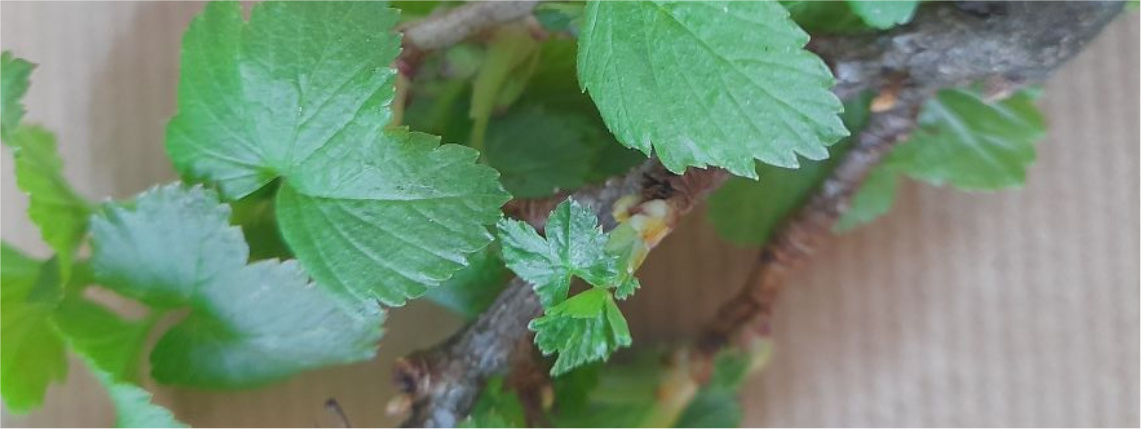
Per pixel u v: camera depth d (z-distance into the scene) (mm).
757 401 277
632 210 229
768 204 263
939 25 230
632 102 218
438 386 238
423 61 256
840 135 214
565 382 256
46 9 281
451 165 221
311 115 227
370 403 273
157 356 250
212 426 275
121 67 280
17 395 244
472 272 248
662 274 276
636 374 268
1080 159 270
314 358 247
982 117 254
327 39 227
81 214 250
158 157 279
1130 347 269
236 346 246
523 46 255
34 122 274
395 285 223
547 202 242
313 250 226
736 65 215
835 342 276
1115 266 269
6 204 276
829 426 276
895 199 275
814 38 236
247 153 233
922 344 274
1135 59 267
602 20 218
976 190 260
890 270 275
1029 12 226
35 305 245
